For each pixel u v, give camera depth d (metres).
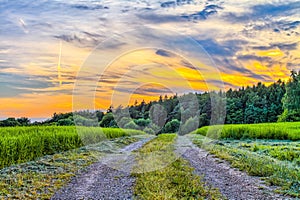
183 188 7.30
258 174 8.59
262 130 19.91
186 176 8.41
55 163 10.39
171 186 7.55
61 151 12.83
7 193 6.86
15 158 10.53
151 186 7.46
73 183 7.91
